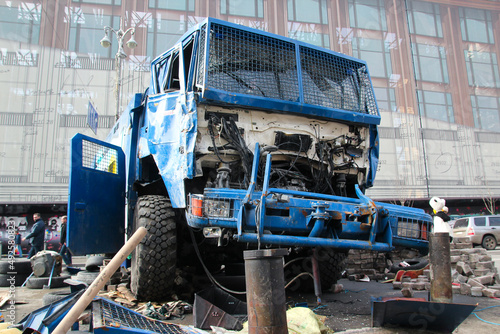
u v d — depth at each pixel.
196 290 4.73
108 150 5.02
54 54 27.81
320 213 3.36
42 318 2.68
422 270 6.06
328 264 5.00
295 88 4.27
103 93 27.72
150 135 4.16
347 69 4.75
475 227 16.02
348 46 35.66
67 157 25.78
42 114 26.30
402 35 37.00
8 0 27.88
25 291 5.80
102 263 6.73
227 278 5.98
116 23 30.19
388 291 5.30
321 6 36.22
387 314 3.02
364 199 3.81
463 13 39.53
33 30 27.98
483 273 5.92
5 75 26.47
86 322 3.09
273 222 3.33
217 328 3.00
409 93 35.31
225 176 3.75
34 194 24.62
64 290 5.82
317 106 4.22
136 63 29.28
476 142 34.75
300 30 35.16
